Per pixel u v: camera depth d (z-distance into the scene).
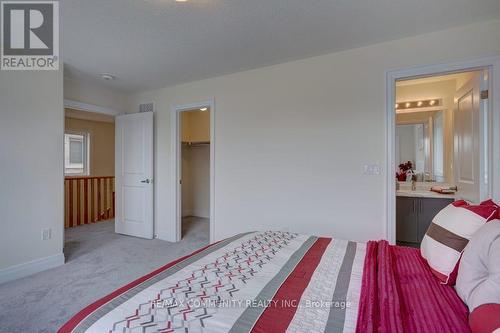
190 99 3.75
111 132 6.54
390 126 2.57
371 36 2.46
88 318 0.89
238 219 3.38
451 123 3.63
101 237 4.12
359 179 2.71
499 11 2.06
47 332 1.77
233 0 1.92
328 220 2.85
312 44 2.62
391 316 0.87
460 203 1.46
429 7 2.00
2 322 1.87
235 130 3.40
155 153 4.09
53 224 2.88
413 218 3.37
